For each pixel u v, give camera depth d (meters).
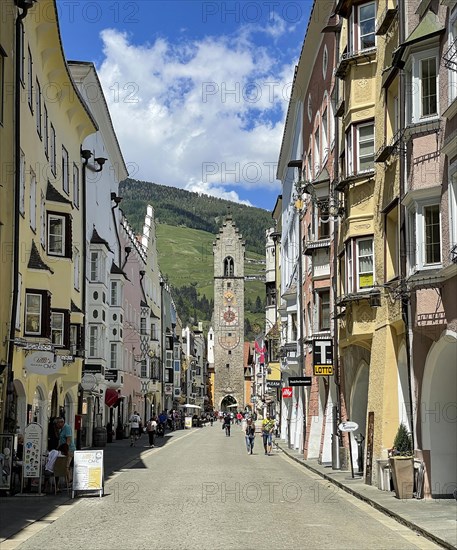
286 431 62.16
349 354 30.27
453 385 20.36
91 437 48.38
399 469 20.17
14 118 25.70
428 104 20.05
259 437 70.12
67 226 33.28
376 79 25.84
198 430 93.12
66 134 37.38
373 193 26.19
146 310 78.56
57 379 35.12
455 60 18.41
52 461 21.45
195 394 161.50
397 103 23.53
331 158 35.59
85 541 14.13
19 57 26.02
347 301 26.72
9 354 25.11
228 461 36.78
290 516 17.47
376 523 16.50
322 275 36.56
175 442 57.47
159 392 94.06
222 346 153.00
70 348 35.22
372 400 24.80
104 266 49.78
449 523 15.59
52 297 32.62
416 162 20.09
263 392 100.31
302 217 45.53
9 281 25.31
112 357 57.56
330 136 35.72
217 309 153.00
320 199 36.34
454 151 18.34
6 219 25.17
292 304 51.50
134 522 16.47
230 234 153.50
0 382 24.25
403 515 16.78
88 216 47.84
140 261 77.56
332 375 33.09
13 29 25.73
